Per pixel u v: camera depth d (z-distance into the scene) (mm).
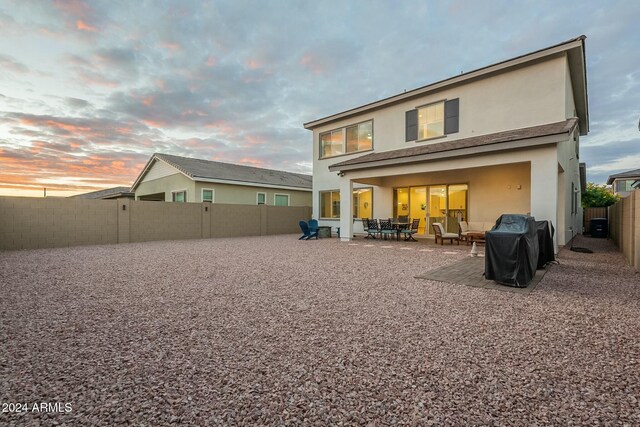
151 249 10258
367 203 15078
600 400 1943
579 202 17000
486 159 8500
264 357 2545
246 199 19094
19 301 4191
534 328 3178
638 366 2385
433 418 1766
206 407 1875
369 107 13773
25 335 3020
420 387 2094
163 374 2271
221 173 18547
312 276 5785
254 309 3840
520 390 2059
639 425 1703
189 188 17312
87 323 3357
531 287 4836
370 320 3428
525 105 9781
